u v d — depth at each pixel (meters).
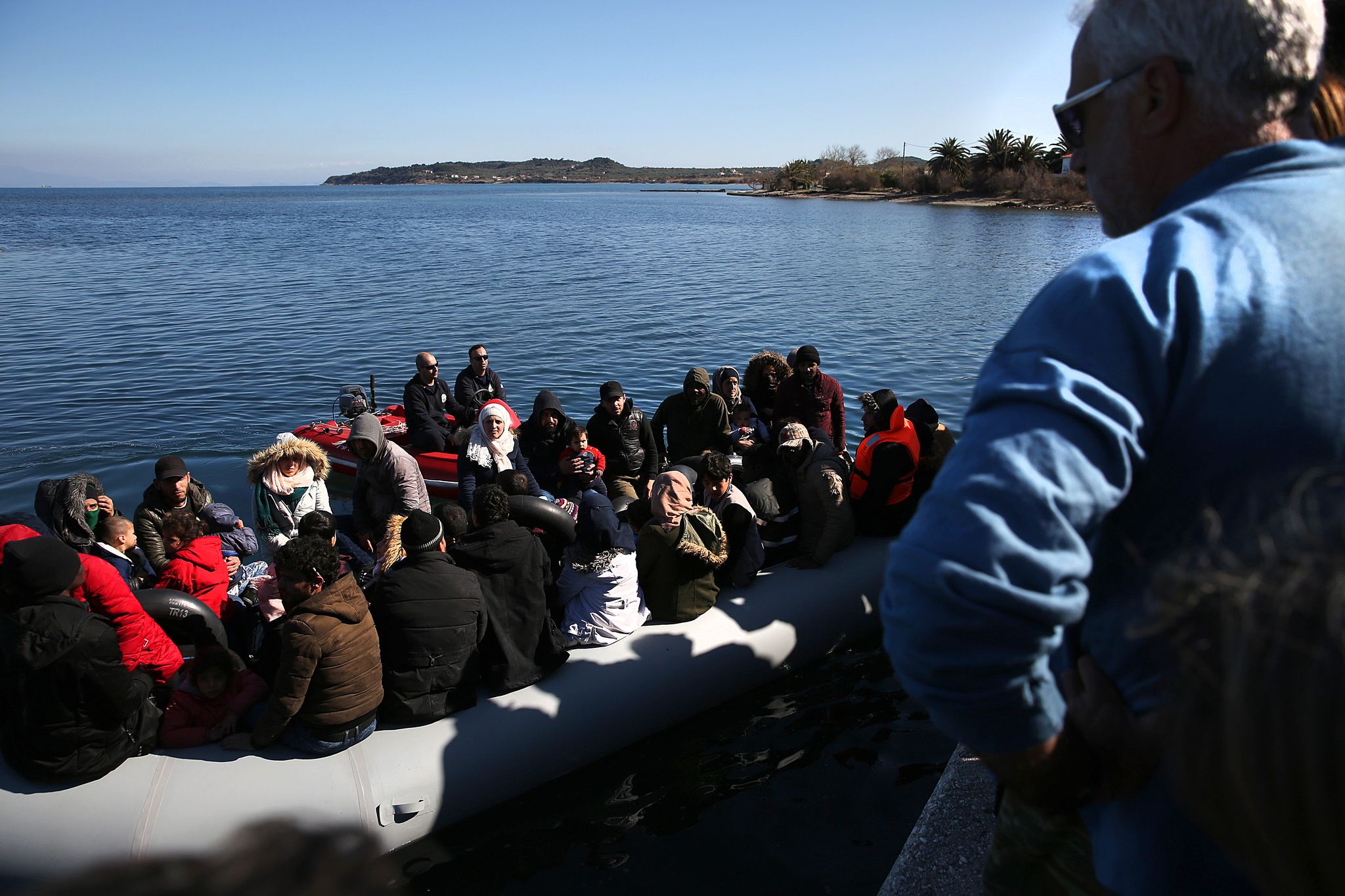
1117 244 0.93
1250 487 0.71
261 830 0.52
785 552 5.36
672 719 4.45
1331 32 1.24
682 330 17.05
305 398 11.85
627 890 3.51
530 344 15.74
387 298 21.89
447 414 8.91
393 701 3.84
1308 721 0.49
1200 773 0.59
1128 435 0.81
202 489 5.76
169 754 3.62
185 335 16.44
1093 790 0.96
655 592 4.61
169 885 0.46
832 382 7.18
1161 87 0.98
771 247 37.53
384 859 0.53
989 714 0.83
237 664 3.89
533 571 4.17
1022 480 0.80
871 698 4.76
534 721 4.01
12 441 9.55
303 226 61.12
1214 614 0.59
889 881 2.52
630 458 6.89
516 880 3.56
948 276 26.17
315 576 3.66
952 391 12.16
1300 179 0.89
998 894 1.38
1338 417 0.77
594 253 35.44
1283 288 0.81
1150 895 0.93
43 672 3.25
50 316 18.66
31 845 3.27
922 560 0.84
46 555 3.28
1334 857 0.50
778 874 3.56
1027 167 86.94
